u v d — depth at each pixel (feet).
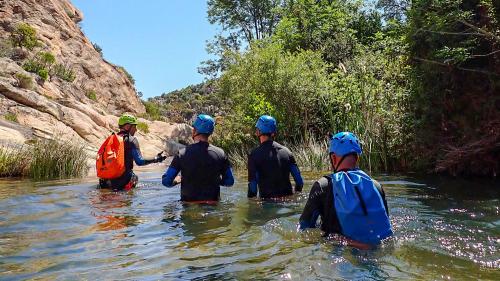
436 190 20.06
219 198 18.74
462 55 22.57
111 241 12.05
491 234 11.76
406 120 28.07
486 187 20.62
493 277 8.61
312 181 24.54
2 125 52.54
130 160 23.34
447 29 24.09
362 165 30.58
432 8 25.57
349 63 38.29
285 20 57.41
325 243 10.93
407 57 28.94
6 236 12.70
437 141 25.70
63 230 13.39
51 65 100.17
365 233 10.93
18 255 10.84
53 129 59.98
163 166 49.16
